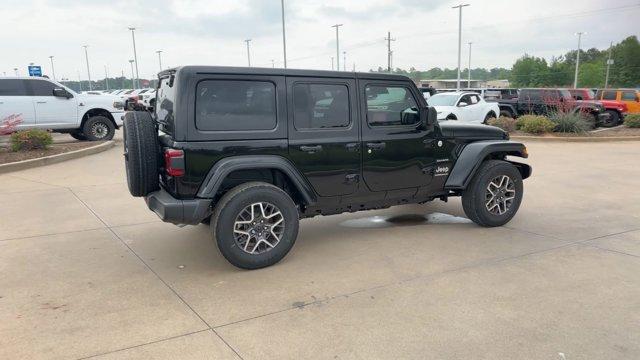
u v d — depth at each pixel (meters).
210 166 4.41
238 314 3.72
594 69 104.19
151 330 3.49
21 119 12.93
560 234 5.66
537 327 3.46
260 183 4.62
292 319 3.63
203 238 5.62
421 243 5.39
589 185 8.49
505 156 6.31
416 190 5.67
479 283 4.24
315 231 5.92
